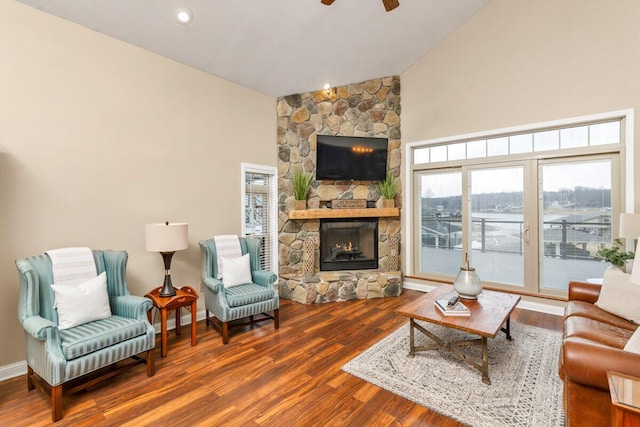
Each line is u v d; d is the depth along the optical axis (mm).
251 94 4582
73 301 2404
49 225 2766
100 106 3078
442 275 4902
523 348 2967
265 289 3564
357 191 5133
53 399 2025
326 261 5000
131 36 3213
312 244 4738
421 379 2465
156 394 2318
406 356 2842
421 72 4887
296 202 4750
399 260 5086
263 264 4805
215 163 4113
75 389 2184
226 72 4098
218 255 3744
